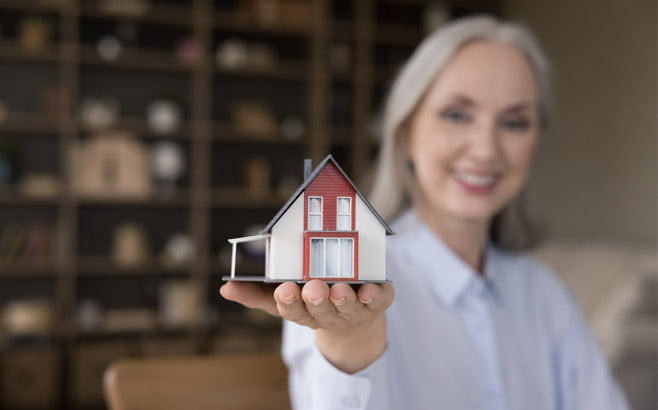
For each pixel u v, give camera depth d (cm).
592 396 108
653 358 239
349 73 418
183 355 369
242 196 406
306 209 55
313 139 412
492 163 95
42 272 367
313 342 73
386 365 63
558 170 381
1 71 382
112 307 402
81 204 396
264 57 407
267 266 57
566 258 289
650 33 309
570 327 111
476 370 95
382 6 427
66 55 370
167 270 392
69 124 370
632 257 262
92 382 351
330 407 63
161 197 388
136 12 379
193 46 391
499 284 107
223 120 422
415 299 95
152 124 387
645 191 311
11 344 357
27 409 339
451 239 102
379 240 56
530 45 98
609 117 338
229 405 105
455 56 96
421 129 100
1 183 364
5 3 361
